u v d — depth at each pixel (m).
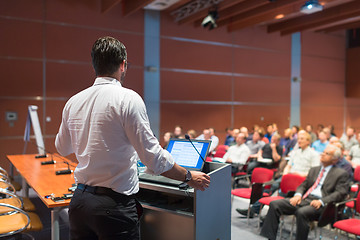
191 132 6.66
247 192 4.22
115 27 7.57
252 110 9.78
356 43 11.56
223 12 7.77
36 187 2.82
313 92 11.03
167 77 8.34
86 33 7.22
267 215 3.52
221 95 9.21
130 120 1.30
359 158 6.45
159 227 2.19
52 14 6.85
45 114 6.84
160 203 2.12
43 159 4.48
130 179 1.38
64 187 2.83
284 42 10.34
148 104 8.07
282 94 10.38
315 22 9.05
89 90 1.42
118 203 1.33
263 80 9.98
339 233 3.79
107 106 1.32
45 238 3.52
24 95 6.63
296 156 4.91
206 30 8.90
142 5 6.82
